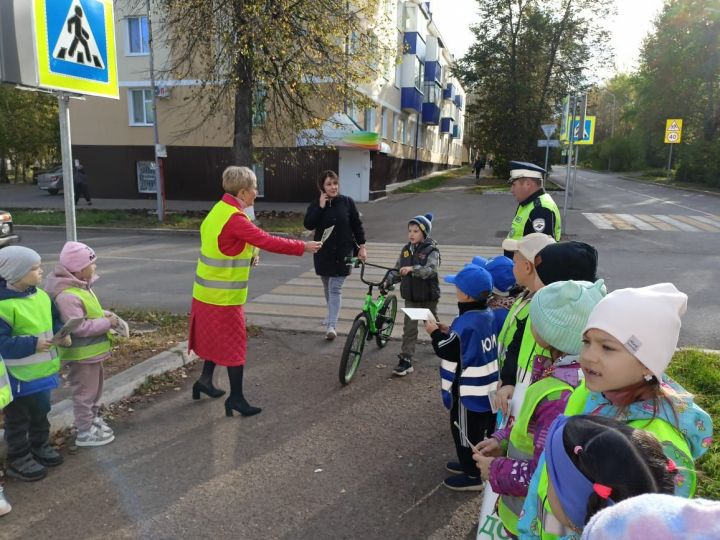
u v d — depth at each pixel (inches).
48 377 129.3
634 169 2303.2
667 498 36.7
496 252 470.3
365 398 180.4
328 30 540.1
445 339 124.2
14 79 148.8
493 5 1256.2
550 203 166.4
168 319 261.6
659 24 1689.2
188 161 898.7
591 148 2935.5
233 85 568.1
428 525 115.6
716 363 193.0
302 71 544.7
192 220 662.5
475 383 121.5
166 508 120.0
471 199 909.8
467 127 2748.5
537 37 1247.5
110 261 435.8
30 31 151.3
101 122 917.8
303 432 156.3
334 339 240.2
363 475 134.3
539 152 1343.5
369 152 871.1
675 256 434.0
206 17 527.8
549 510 59.0
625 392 60.4
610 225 610.2
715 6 1509.6
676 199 961.5
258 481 131.0
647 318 57.1
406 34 1168.8
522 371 90.7
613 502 44.5
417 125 1369.3
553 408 73.6
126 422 161.3
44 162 1636.3
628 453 44.0
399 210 769.6
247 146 593.9
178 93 868.0
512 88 1255.5
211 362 174.4
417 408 172.9
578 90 1311.5
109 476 132.3
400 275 200.4
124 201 906.7
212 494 125.4
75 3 166.4
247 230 154.1
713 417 153.0
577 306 75.7
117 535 111.0
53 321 137.6
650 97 1782.7
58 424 150.9
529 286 103.9
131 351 210.4
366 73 596.1
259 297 317.7
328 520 116.7
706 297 306.3
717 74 1565.0
